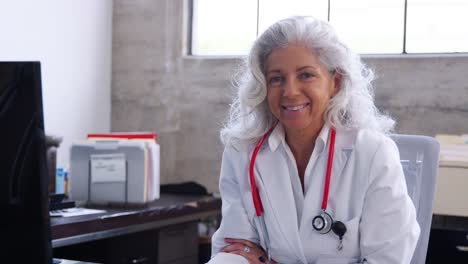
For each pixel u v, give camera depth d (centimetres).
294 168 166
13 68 101
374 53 397
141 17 454
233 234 171
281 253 165
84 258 334
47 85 403
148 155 322
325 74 159
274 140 170
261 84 165
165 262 331
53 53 408
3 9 369
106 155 318
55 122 410
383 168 156
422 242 173
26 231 103
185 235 348
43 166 102
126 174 317
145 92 454
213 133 436
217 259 162
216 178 436
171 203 338
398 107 384
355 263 158
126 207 316
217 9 444
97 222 279
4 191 103
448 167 300
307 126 163
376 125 170
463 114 370
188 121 444
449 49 380
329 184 159
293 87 156
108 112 462
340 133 165
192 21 450
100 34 452
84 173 321
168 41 447
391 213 153
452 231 284
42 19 398
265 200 167
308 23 158
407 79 382
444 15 381
